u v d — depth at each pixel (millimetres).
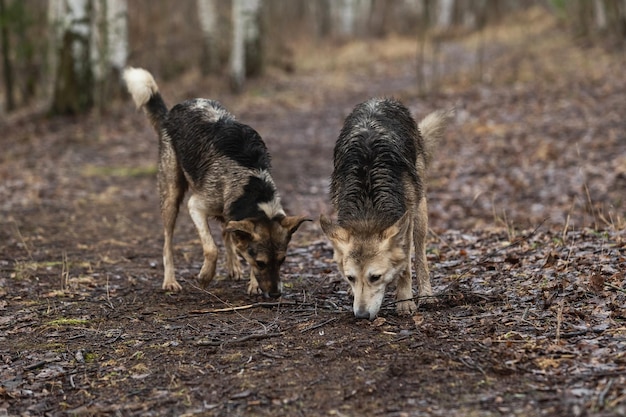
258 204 6828
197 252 9320
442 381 4688
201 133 7359
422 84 23391
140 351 5621
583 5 27984
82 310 6793
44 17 24422
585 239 7883
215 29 26047
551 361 4801
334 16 45844
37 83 23953
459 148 14992
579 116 16109
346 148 6324
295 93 24156
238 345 5605
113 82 21547
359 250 5648
